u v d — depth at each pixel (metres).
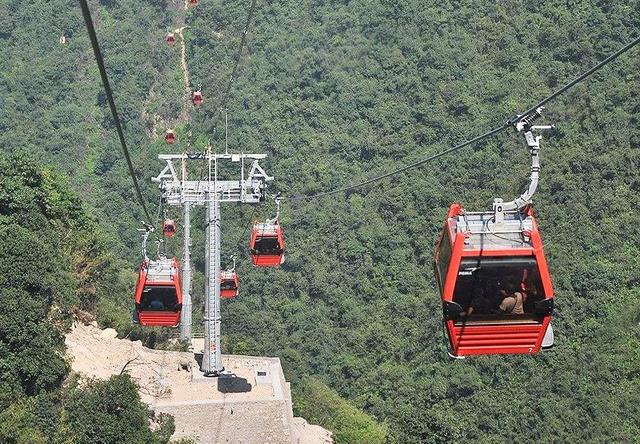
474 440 57.66
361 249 75.62
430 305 69.44
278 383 39.38
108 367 38.97
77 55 105.44
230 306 73.50
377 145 85.00
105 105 100.06
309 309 72.75
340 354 67.81
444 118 84.19
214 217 40.66
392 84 90.31
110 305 47.50
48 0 109.44
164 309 36.44
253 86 96.94
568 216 70.06
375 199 79.69
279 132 90.06
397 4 96.75
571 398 58.88
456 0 94.56
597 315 63.50
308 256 76.50
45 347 34.44
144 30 108.31
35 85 101.69
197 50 105.81
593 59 82.88
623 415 57.59
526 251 18.39
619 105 77.19
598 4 86.62
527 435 57.50
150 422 35.88
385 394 62.88
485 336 18.78
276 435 37.09
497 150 78.94
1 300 34.16
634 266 65.88
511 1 91.44
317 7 103.38
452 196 76.50
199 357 42.06
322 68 94.81
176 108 101.06
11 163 43.44
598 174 72.25
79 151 95.12
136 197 87.69
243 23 105.50
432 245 73.88
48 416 33.06
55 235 42.28
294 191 83.62
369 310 71.31
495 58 87.75
